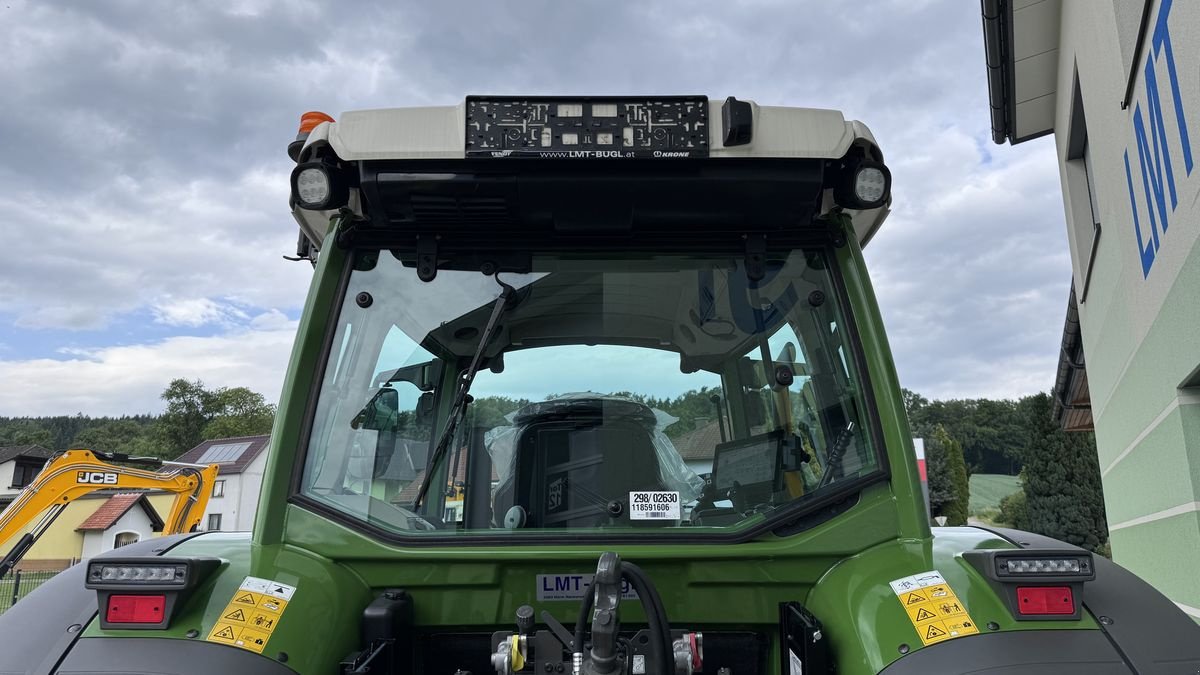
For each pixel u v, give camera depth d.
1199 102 4.25
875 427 2.28
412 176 2.24
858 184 2.27
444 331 2.39
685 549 2.15
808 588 2.19
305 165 2.24
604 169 2.26
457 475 2.30
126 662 1.73
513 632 2.14
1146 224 5.75
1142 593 1.94
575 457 2.32
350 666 1.88
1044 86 9.76
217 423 79.94
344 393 2.33
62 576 2.06
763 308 2.41
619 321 2.42
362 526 2.20
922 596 1.93
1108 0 6.27
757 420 2.35
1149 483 6.84
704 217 2.37
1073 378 12.55
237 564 2.05
